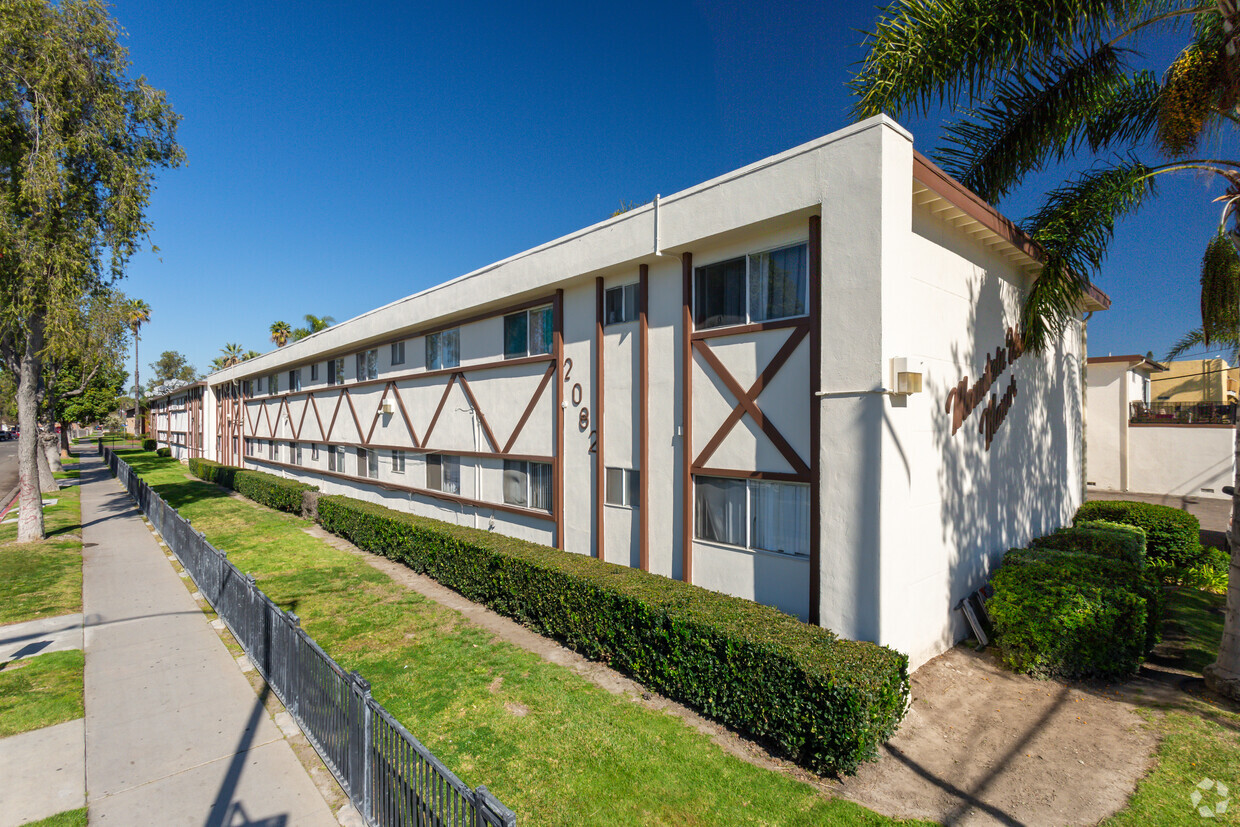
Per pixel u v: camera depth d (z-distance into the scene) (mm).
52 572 12328
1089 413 21906
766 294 7711
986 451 8562
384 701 6477
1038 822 4465
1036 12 7402
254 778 5207
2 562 13094
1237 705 6137
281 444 26828
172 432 50656
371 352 18844
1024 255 8922
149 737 5883
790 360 7359
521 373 12250
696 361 8539
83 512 20453
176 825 4570
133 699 6695
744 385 7898
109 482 30188
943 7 7668
